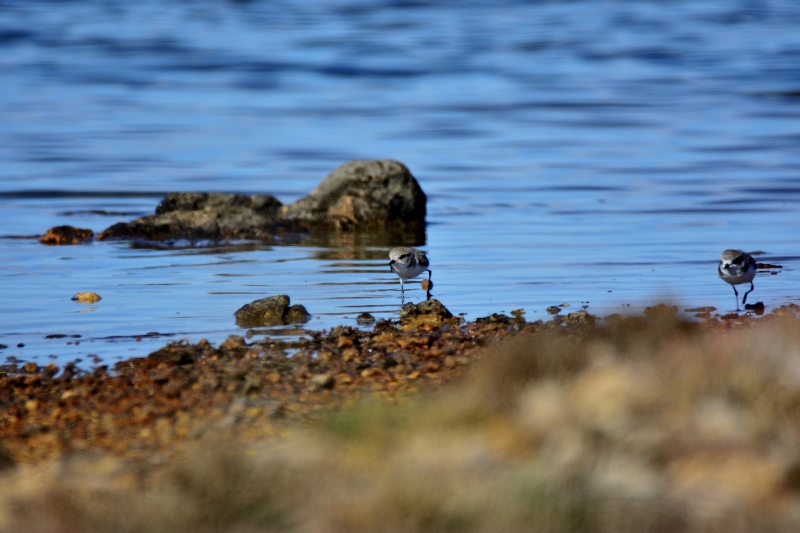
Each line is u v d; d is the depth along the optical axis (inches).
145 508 627.8
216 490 634.2
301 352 1161.4
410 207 2260.1
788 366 819.4
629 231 2111.2
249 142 3540.8
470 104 4473.4
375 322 1364.4
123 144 3462.1
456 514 599.5
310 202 2267.5
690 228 2133.4
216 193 2278.5
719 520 598.5
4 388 1037.2
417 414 784.3
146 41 6958.7
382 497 618.5
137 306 1473.9
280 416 881.5
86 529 605.9
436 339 1211.9
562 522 593.3
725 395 768.9
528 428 752.3
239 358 1139.9
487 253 1910.7
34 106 4301.2
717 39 7145.7
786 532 579.2
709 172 2861.7
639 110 4220.0
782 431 713.0
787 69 5418.3
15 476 711.7
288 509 621.9
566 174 2888.8
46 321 1384.1
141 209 2464.3
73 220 2310.5
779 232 2066.9
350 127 3875.5
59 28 7667.3
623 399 769.6
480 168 3016.7
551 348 903.1
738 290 1549.0
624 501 610.2
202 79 5275.6
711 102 4404.5
